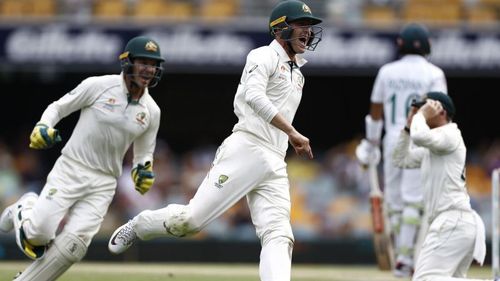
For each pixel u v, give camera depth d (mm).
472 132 72562
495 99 71812
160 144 64125
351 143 64438
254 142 20969
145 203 54250
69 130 69500
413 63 32719
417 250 31375
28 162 62625
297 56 21797
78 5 61000
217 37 56281
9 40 56344
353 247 50000
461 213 23141
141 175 23219
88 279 28125
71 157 22312
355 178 55812
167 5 60938
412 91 32562
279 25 21203
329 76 71875
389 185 33031
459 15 60812
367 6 60844
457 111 72438
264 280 20078
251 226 51750
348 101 72438
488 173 59375
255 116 21016
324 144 72938
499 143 69000
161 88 72000
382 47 56156
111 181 22719
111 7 61000
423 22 56781
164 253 47969
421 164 24797
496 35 56094
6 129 73188
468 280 22562
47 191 22109
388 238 33656
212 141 72688
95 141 22219
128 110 22188
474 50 56188
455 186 23219
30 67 56656
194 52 56250
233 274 32219
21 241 21984
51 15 60875
